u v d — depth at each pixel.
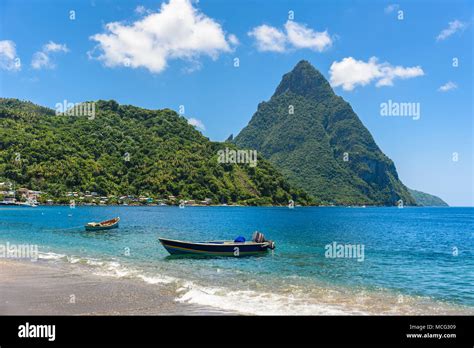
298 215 135.38
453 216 153.50
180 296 18.41
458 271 28.31
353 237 55.47
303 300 18.41
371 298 19.47
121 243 42.84
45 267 26.59
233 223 85.00
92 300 17.50
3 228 62.72
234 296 18.80
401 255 36.91
